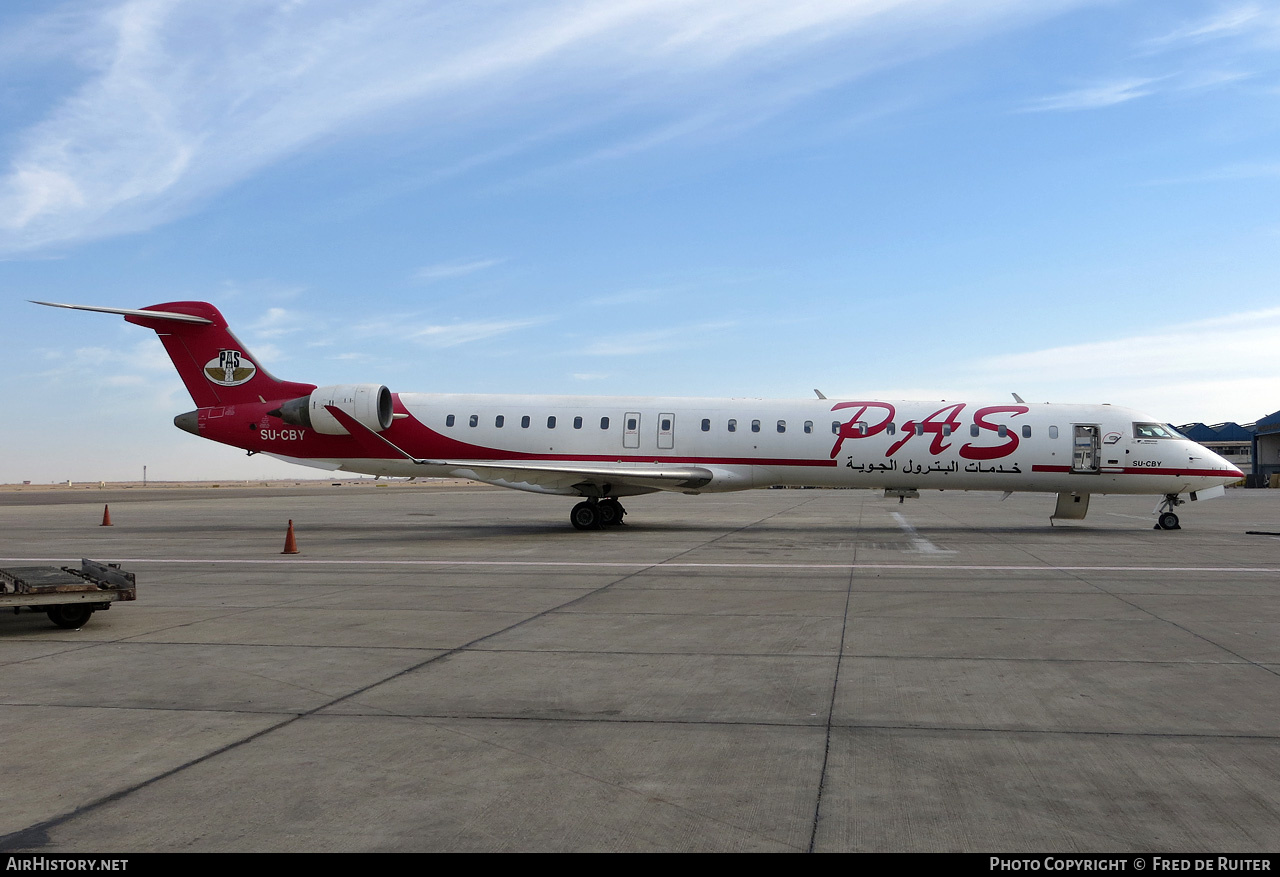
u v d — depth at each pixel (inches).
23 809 185.6
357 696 273.6
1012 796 192.9
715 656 328.8
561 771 208.1
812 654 332.2
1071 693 276.4
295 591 498.3
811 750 222.8
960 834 174.1
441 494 2733.8
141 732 237.1
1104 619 404.2
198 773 206.4
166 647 346.6
